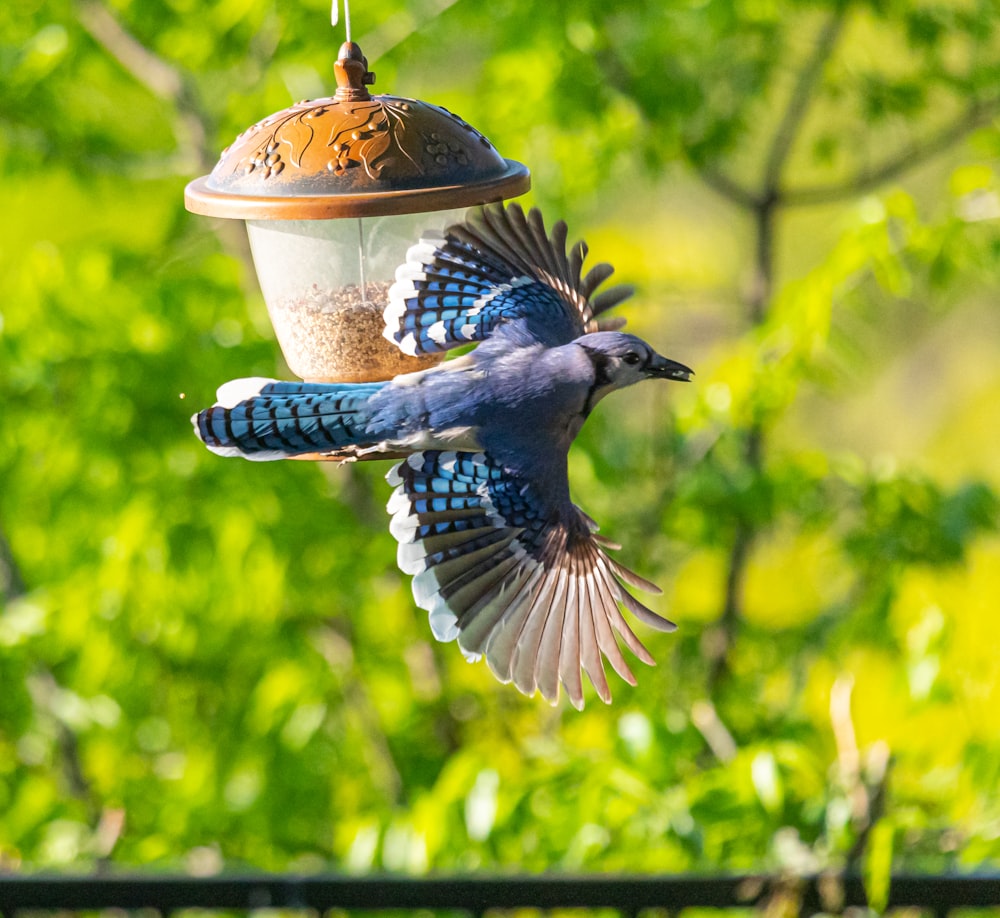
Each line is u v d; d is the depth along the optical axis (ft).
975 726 32.68
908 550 41.42
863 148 47.11
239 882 25.43
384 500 45.09
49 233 54.39
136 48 43.06
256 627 42.09
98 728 42.86
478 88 44.50
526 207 44.21
